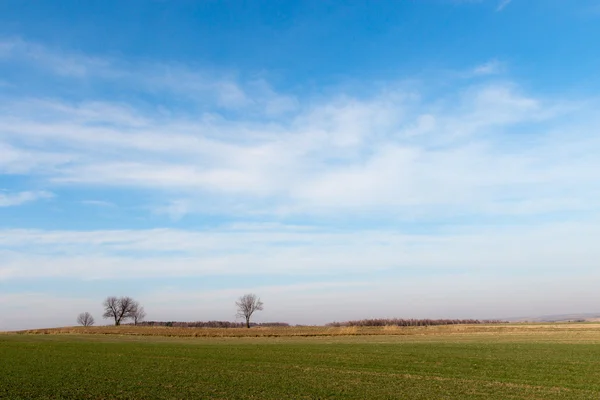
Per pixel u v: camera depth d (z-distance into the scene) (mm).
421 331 92375
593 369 36938
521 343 60500
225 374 35500
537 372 35625
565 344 58125
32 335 88500
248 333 91500
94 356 48500
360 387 29906
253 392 28312
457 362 41719
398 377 33781
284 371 37094
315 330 97312
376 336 81188
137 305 158125
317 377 33938
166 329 102000
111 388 29656
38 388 29688
